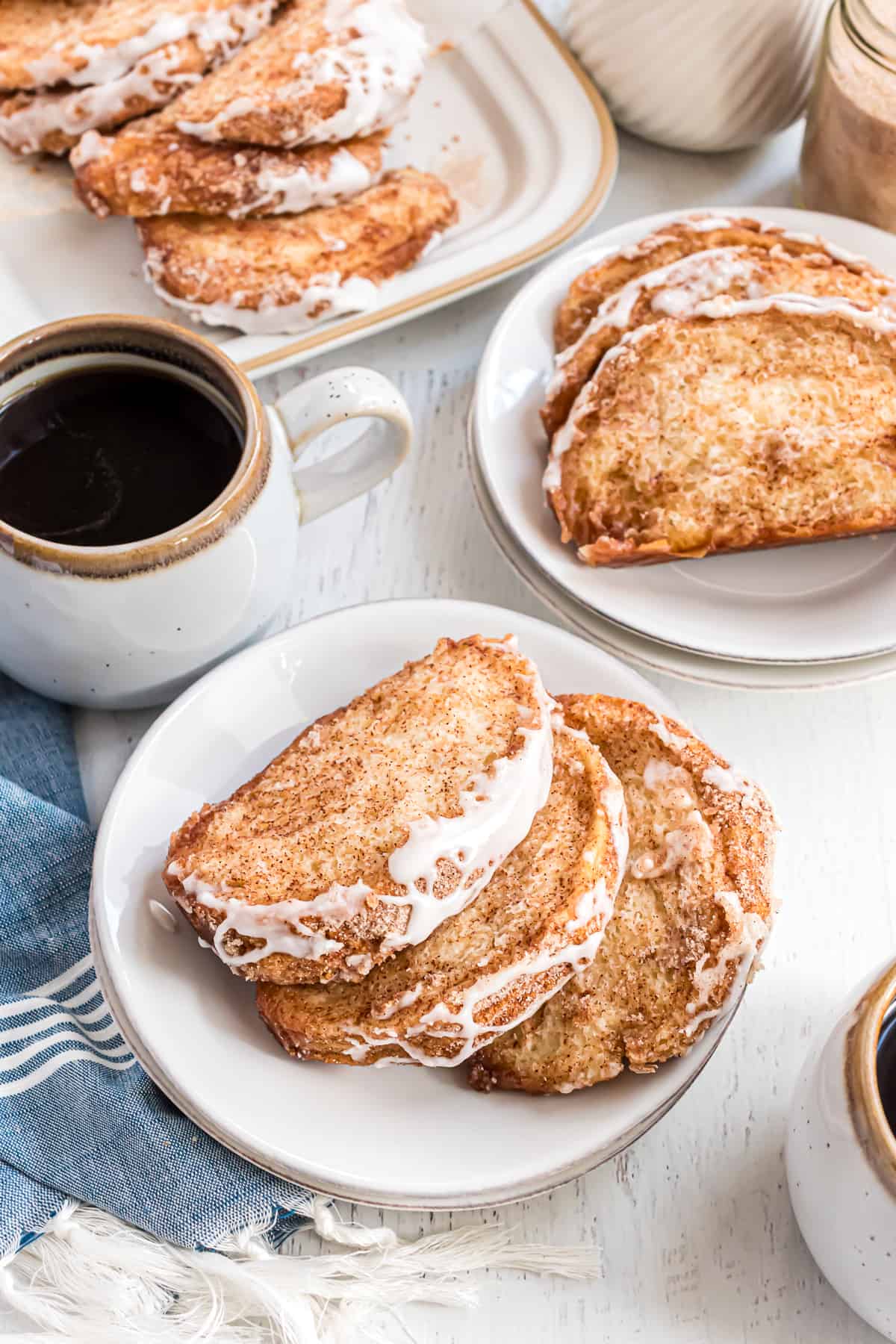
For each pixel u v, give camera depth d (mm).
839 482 1000
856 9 1046
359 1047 884
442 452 1062
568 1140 873
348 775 925
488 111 1144
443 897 886
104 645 932
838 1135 840
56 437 947
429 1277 894
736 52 1090
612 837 903
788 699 1008
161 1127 902
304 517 982
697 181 1155
